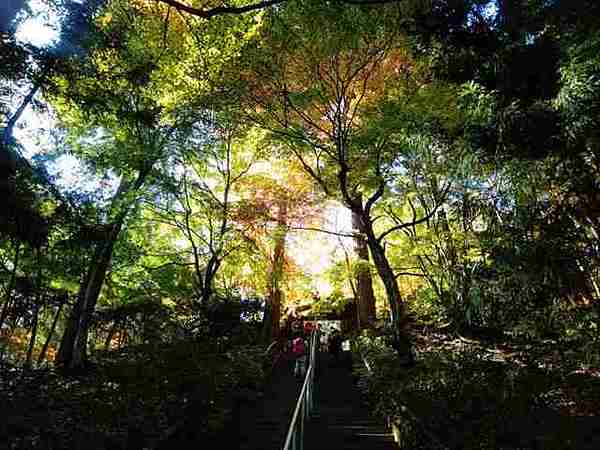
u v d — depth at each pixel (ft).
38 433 23.02
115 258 47.32
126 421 24.88
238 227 48.39
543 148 21.43
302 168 49.21
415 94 32.83
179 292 54.85
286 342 71.61
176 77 34.17
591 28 19.08
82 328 38.11
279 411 34.12
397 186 44.16
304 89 34.88
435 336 52.26
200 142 41.24
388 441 26.76
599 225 25.89
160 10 31.68
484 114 22.65
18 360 56.34
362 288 71.36
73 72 28.07
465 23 25.09
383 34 30.94
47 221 29.32
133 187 38.81
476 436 21.53
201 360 37.42
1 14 22.38
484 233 33.96
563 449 20.56
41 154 38.17
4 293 44.42
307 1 27.27
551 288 27.22
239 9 13.25
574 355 31.83
